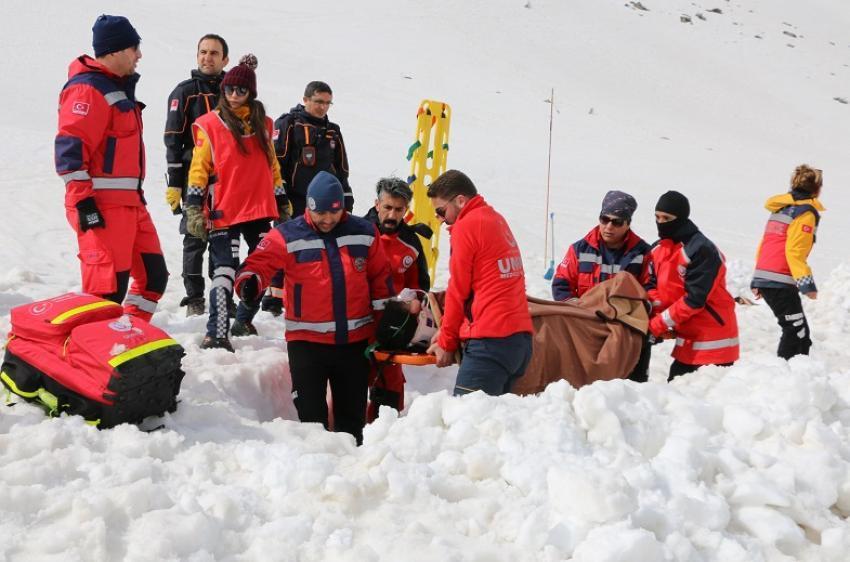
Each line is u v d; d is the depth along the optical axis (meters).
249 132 6.36
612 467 3.54
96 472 3.46
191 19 50.09
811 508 3.49
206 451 3.75
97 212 5.08
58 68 35.56
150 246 5.52
